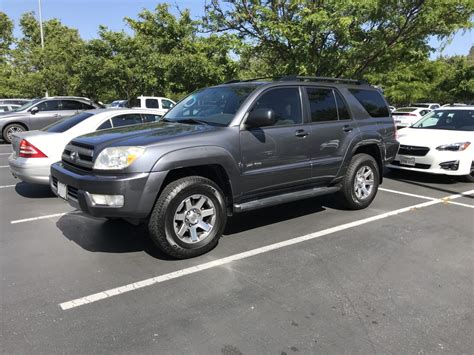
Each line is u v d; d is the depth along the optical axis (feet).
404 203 22.21
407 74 115.34
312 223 18.56
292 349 9.45
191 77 66.85
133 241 16.21
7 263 14.20
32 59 101.50
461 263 14.23
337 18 33.42
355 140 19.60
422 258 14.65
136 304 11.45
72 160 14.93
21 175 22.49
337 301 11.61
